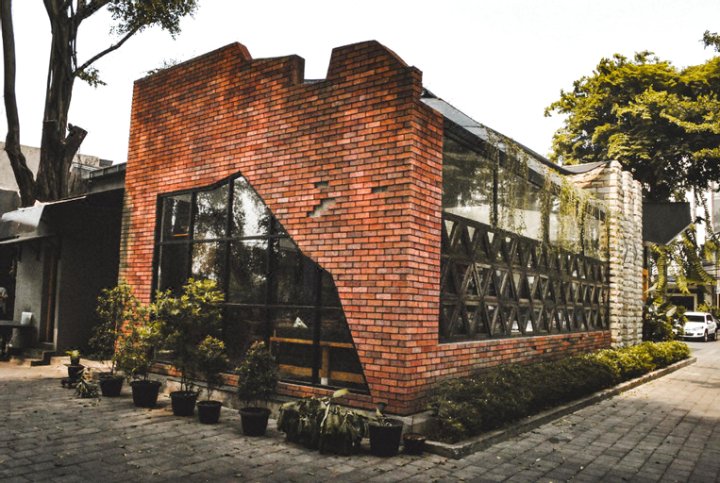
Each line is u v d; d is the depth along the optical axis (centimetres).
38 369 1127
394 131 654
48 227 1260
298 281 748
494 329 854
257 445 590
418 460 555
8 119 1442
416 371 636
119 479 469
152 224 945
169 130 938
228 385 797
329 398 598
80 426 643
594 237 1298
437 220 688
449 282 750
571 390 852
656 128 2380
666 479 522
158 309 738
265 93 792
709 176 2383
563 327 1108
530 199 993
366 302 658
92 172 1513
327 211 706
